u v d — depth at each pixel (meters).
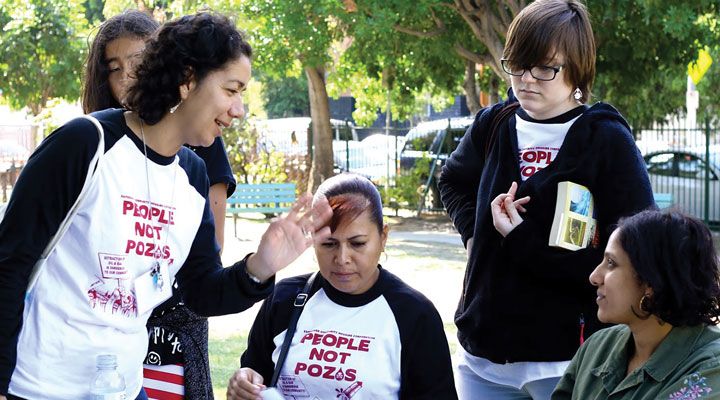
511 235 3.49
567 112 3.57
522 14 3.52
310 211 3.09
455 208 3.97
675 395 2.81
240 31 2.97
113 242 2.89
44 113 20.64
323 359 3.38
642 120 20.56
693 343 2.87
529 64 3.47
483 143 3.87
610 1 14.30
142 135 2.95
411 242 15.25
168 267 3.06
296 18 16.06
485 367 3.74
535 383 3.60
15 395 2.87
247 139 18.98
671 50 15.34
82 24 22.52
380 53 18.25
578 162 3.47
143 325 3.08
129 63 3.25
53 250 2.88
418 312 3.39
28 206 2.81
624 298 2.89
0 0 20.78
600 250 3.49
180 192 3.07
